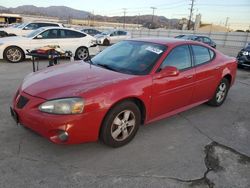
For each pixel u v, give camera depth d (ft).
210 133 13.61
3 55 32.48
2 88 19.70
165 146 11.89
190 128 14.06
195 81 14.62
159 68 12.56
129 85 11.12
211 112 16.83
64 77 11.51
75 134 9.84
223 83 17.69
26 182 8.87
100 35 77.71
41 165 9.86
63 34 36.42
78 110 9.70
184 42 14.64
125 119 11.28
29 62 33.71
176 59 13.69
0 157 10.19
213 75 16.07
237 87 24.73
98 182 9.09
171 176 9.65
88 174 9.50
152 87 11.99
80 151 10.96
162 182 9.27
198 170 10.12
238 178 9.77
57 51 23.34
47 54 22.47
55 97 9.86
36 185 8.76
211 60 16.26
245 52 35.83
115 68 12.84
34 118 9.87
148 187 8.96
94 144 11.55
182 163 10.55
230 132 13.91
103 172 9.67
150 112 12.40
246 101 19.89
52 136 9.78
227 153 11.59
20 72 26.55
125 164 10.25
